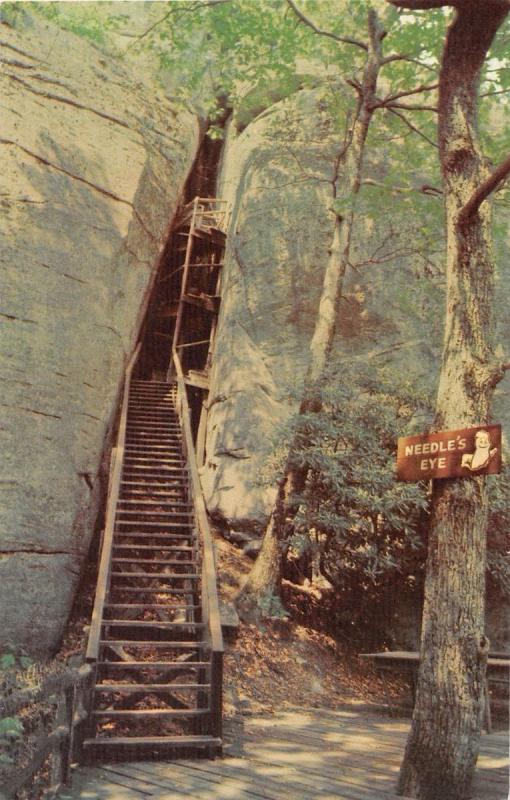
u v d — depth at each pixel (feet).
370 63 34.94
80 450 29.96
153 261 40.75
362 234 41.52
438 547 15.88
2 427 26.86
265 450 39.29
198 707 21.30
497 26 17.02
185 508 32.19
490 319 16.87
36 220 30.86
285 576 35.47
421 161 40.22
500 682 25.98
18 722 13.69
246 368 42.32
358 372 34.53
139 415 41.01
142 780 16.15
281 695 26.91
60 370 29.89
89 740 17.83
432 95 42.55
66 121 34.73
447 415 16.46
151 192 39.45
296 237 43.09
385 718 25.52
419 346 38.96
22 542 26.22
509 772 17.58
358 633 33.42
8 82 32.53
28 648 25.22
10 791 12.00
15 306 28.78
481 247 17.11
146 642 20.97
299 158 44.73
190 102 47.37
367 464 30.37
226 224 52.49
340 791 15.30
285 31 36.24
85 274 32.50
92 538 32.71
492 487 30.78
